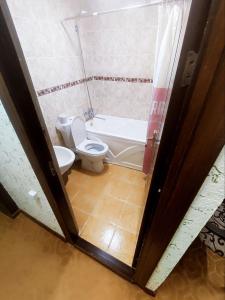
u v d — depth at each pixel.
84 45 2.26
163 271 0.92
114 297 1.17
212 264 1.30
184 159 0.49
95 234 1.53
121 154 2.24
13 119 0.71
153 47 2.02
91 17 2.08
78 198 1.89
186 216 0.61
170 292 1.17
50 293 1.20
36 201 1.26
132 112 2.57
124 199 1.86
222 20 0.31
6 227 1.62
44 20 1.63
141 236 0.92
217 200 0.52
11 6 1.34
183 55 0.40
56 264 1.34
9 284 1.25
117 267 1.27
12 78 0.61
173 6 1.17
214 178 0.48
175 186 0.56
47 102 1.87
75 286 1.23
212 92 0.37
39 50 1.65
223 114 0.38
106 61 2.32
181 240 0.71
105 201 1.85
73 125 2.04
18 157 0.95
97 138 2.29
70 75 2.12
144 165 1.92
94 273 1.29
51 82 1.86
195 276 1.24
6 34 0.55
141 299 1.15
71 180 2.14
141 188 2.00
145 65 2.16
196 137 0.44
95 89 2.61
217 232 1.41
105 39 2.17
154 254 0.85
